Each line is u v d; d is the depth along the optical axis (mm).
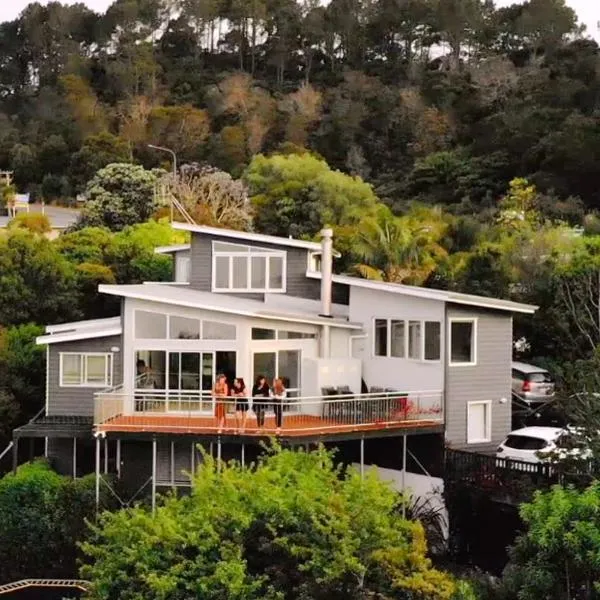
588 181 79750
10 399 40969
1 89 154875
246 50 149250
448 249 61188
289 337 35562
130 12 150750
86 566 25672
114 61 135375
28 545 32219
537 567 22453
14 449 34625
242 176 81625
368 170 99312
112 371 37250
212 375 34812
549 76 102250
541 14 135500
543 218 68750
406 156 102062
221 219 71312
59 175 107438
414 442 34906
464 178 85062
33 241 49188
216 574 23188
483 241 59406
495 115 94250
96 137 105000
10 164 111125
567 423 30375
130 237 58219
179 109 110250
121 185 74688
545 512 22656
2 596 30031
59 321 47938
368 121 107625
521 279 47594
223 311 34438
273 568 23906
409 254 50594
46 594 30188
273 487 24953
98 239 56344
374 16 147000
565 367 29938
